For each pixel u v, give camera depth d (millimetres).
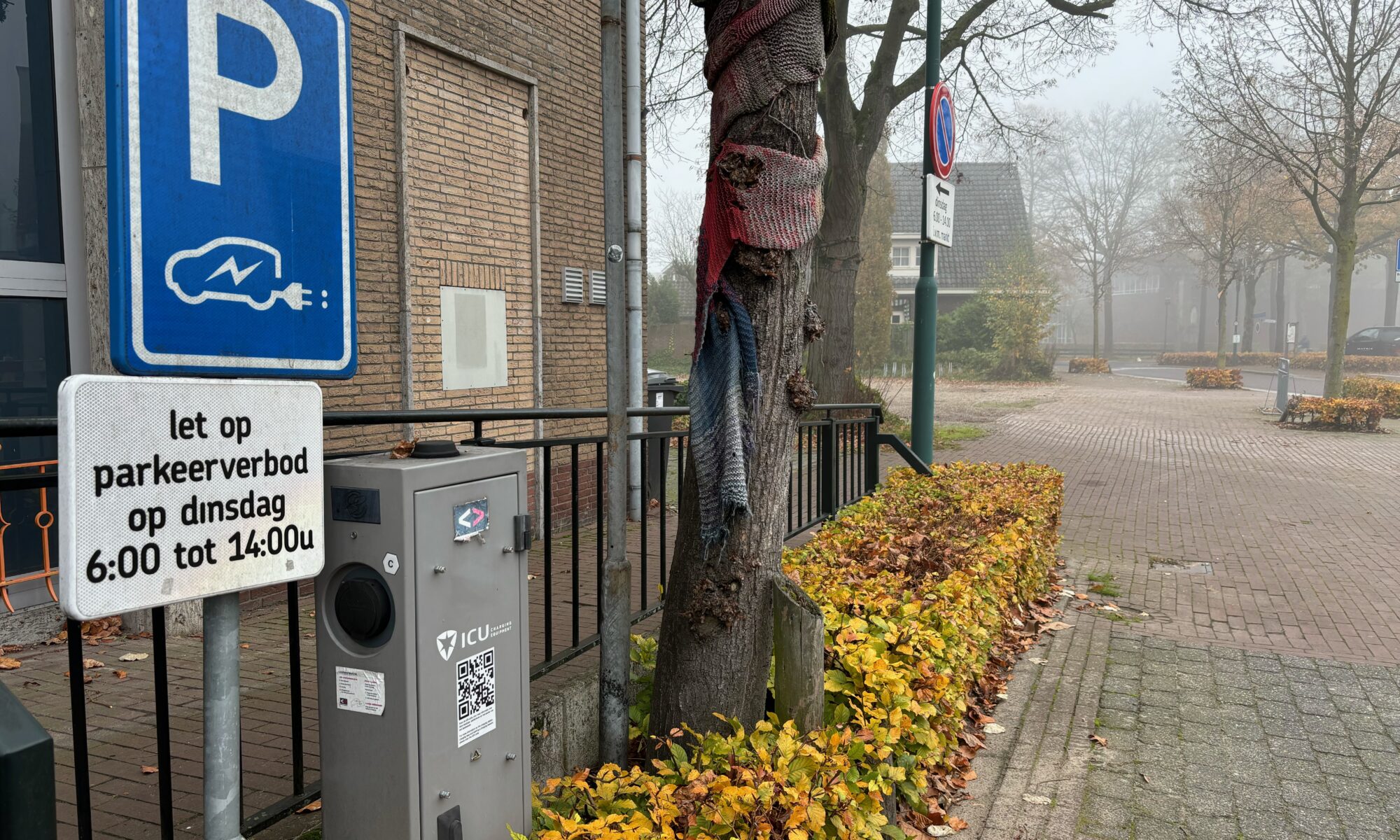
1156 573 7566
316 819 2367
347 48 1692
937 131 7648
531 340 7551
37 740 1077
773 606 2818
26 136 4344
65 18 4402
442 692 1837
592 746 3203
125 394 1306
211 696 1470
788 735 2463
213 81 1442
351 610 1777
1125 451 15562
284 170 1567
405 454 1896
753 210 2592
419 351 6355
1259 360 43969
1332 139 19141
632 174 8500
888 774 2699
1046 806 3494
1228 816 3484
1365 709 4602
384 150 6000
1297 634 5887
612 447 2633
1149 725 4352
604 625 2703
